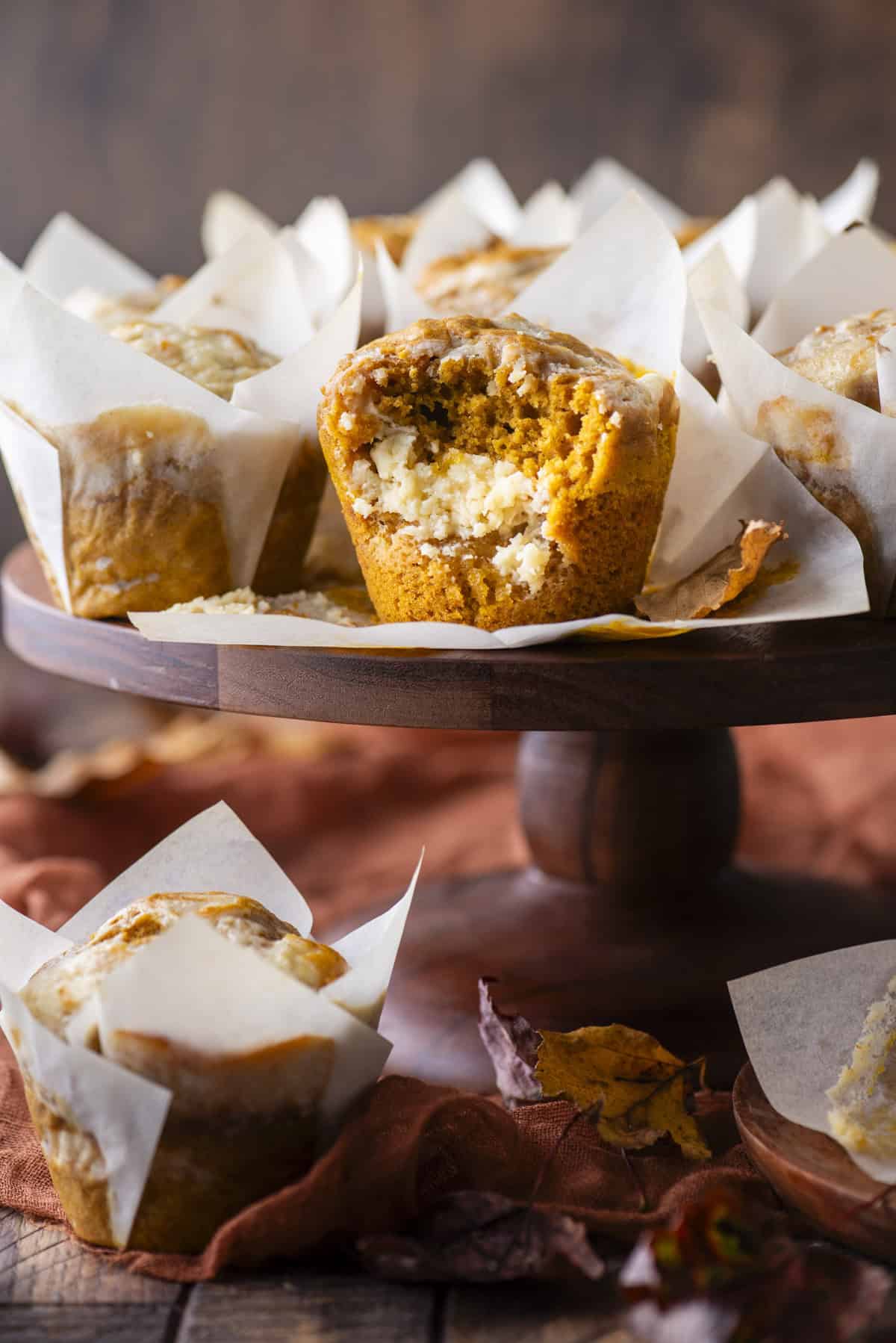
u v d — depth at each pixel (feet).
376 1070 1.25
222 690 1.36
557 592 1.39
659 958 1.58
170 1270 1.24
